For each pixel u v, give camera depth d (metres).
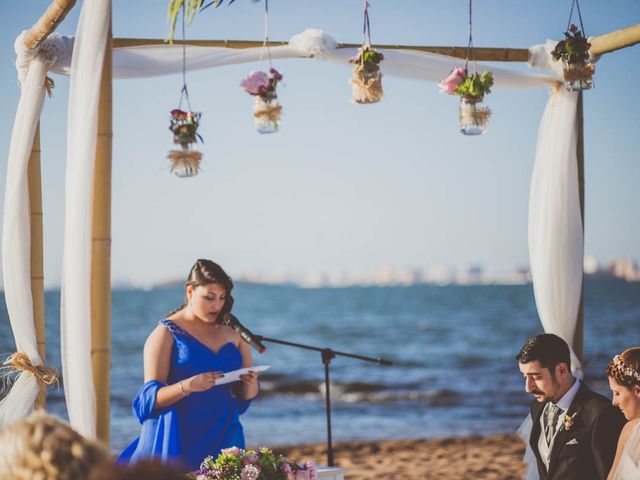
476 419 18.17
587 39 5.68
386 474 10.20
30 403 4.82
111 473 1.36
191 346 4.25
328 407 5.55
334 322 51.97
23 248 4.93
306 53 5.44
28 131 4.93
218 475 3.48
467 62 5.32
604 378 23.33
